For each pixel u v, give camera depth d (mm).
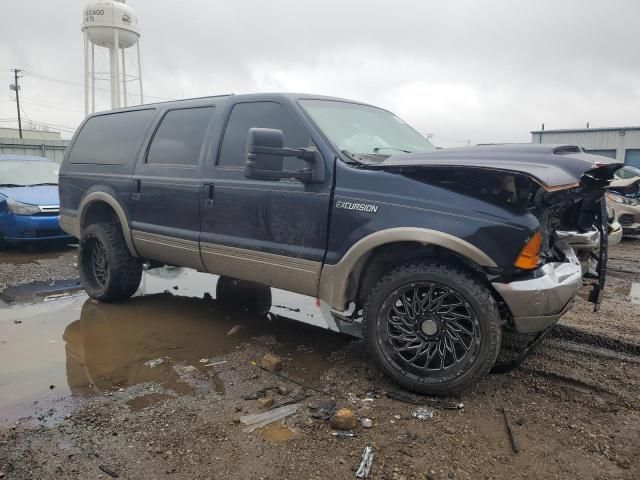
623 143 28250
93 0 25359
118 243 5262
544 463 2645
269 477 2502
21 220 8086
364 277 3730
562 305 3236
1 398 3326
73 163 5879
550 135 30797
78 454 2682
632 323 4801
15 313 5121
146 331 4621
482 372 3146
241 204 4125
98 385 3531
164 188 4727
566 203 3768
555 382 3605
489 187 3172
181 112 4902
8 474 2508
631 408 3240
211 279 6574
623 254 9156
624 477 2537
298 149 3652
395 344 3418
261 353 4117
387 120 4715
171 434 2875
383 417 3074
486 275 3123
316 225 3691
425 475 2525
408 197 3328
